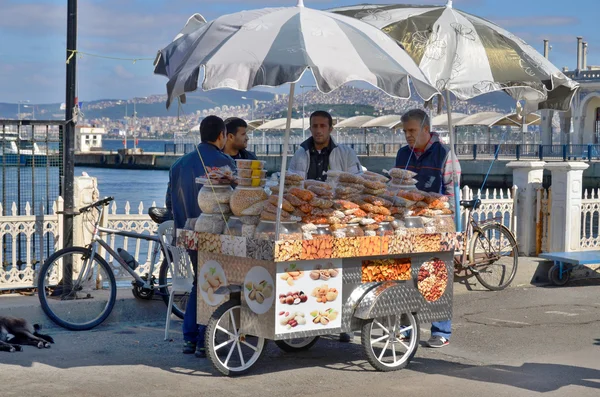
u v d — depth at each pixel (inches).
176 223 281.1
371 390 234.8
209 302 255.1
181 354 275.4
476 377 250.8
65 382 237.8
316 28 226.8
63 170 331.3
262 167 243.1
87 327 311.3
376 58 225.8
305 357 275.3
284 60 213.9
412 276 261.3
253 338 289.1
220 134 277.9
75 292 321.1
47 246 343.6
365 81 217.3
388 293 251.3
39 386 233.0
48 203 341.7
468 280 412.8
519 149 1911.9
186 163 275.9
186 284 295.3
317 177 301.4
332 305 243.9
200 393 229.1
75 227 340.5
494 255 413.7
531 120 2213.3
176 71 228.5
